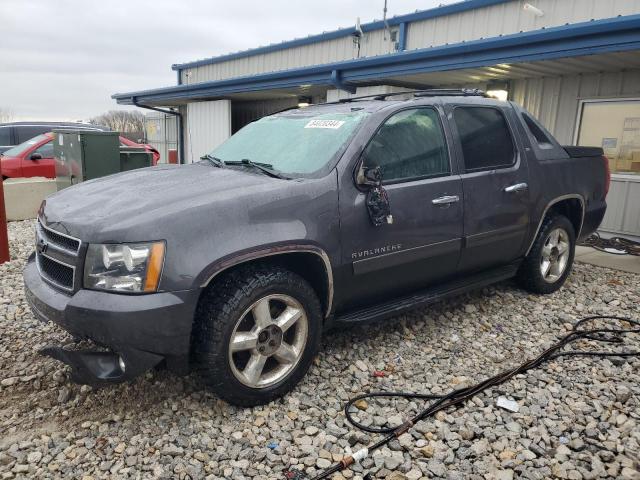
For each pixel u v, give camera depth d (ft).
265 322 10.00
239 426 9.73
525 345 13.41
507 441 9.38
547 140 16.37
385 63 29.37
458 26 34.19
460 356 12.79
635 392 11.03
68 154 28.53
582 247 24.79
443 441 9.42
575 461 8.87
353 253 11.21
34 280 10.66
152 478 8.34
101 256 9.12
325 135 12.12
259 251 9.75
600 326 14.58
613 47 20.17
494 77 29.71
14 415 9.98
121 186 11.42
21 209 31.14
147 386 11.03
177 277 8.98
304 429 9.70
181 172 12.49
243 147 13.67
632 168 25.96
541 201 15.52
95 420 9.87
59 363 11.96
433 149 12.97
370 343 13.32
